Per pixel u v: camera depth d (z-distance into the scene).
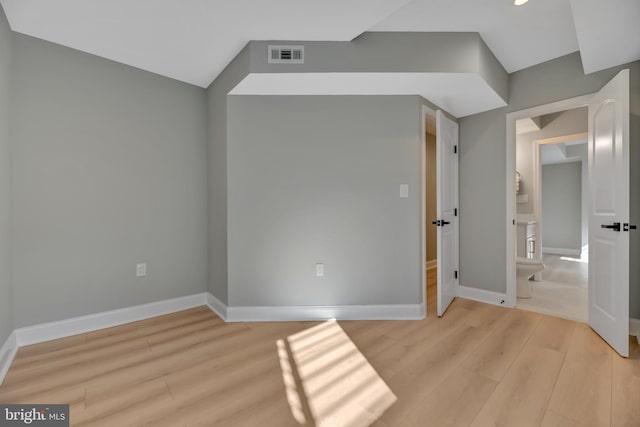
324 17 1.88
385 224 2.58
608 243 2.10
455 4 1.90
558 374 1.71
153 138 2.66
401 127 2.57
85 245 2.34
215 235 2.79
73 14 1.86
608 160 2.11
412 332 2.29
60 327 2.22
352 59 2.16
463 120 3.17
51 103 2.18
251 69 2.14
